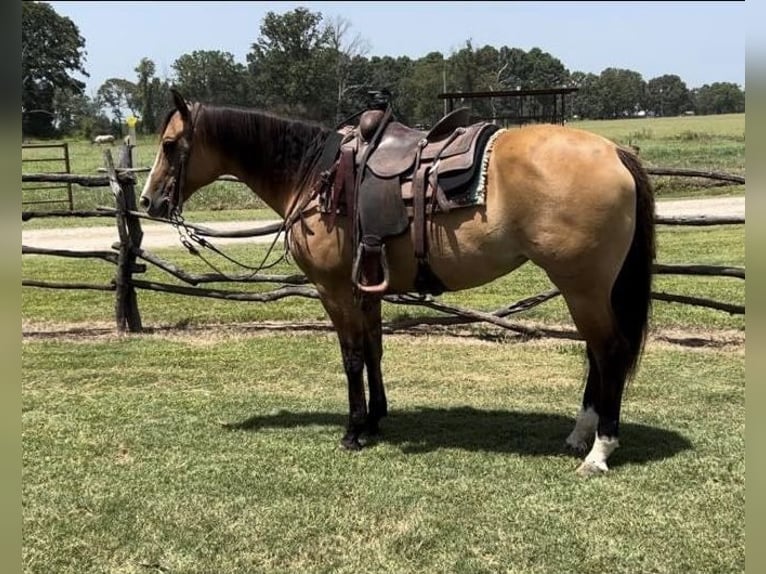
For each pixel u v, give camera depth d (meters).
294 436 4.11
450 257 3.46
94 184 6.80
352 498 3.30
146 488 3.45
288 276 6.62
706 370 5.20
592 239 3.20
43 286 6.96
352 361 3.84
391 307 7.46
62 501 3.32
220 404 4.72
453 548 2.88
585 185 3.16
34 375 5.43
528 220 3.26
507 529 3.00
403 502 3.25
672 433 3.97
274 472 3.61
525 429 4.16
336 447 3.93
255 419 4.43
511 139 3.35
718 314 6.77
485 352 5.92
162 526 3.09
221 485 3.47
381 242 3.51
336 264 3.72
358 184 3.56
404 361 5.70
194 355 5.96
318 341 6.37
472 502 3.23
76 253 6.85
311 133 3.89
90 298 8.24
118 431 4.22
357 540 2.95
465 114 3.57
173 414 4.52
